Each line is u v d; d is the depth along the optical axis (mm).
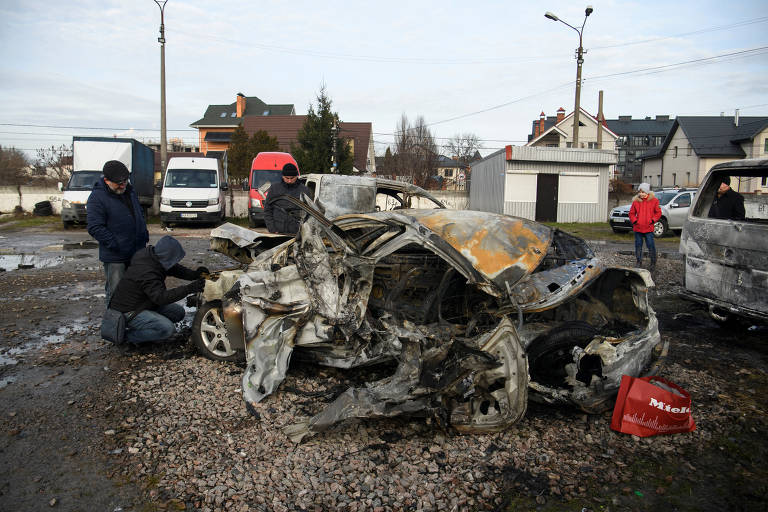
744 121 44656
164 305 5059
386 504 2596
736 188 5258
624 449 3170
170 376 4207
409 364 3348
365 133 45438
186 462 2941
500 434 3301
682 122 45375
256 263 4605
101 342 5086
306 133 28094
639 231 9375
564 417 3568
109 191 5027
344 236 3959
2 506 2514
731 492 2730
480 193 27328
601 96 30375
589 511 2574
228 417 3502
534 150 22875
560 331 3559
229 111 58344
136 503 2572
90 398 3773
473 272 3576
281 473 2848
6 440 3160
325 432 3291
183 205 16531
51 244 13008
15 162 36656
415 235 3643
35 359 4578
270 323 3754
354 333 3682
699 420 3543
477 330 3783
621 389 3377
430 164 39062
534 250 3938
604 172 23766
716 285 5230
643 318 3811
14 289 7492
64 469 2859
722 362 4695
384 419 3486
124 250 5121
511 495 2703
